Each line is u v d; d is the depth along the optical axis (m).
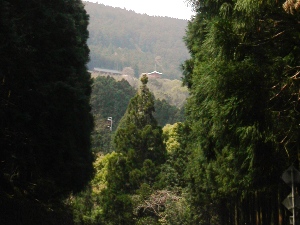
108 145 83.38
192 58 28.58
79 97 22.02
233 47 13.04
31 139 21.22
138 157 57.62
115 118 96.44
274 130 13.89
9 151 21.41
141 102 60.66
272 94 12.91
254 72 12.71
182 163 51.44
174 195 50.44
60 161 23.22
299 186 17.62
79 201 56.84
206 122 17.92
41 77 19.97
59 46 21.27
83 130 25.81
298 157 15.41
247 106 12.85
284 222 20.77
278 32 13.20
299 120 13.36
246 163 17.50
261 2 12.27
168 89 168.75
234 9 13.24
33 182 28.14
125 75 189.00
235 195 28.33
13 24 16.38
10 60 17.19
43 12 19.53
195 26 26.08
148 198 52.06
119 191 54.81
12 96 19.36
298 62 13.17
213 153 21.58
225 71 12.71
